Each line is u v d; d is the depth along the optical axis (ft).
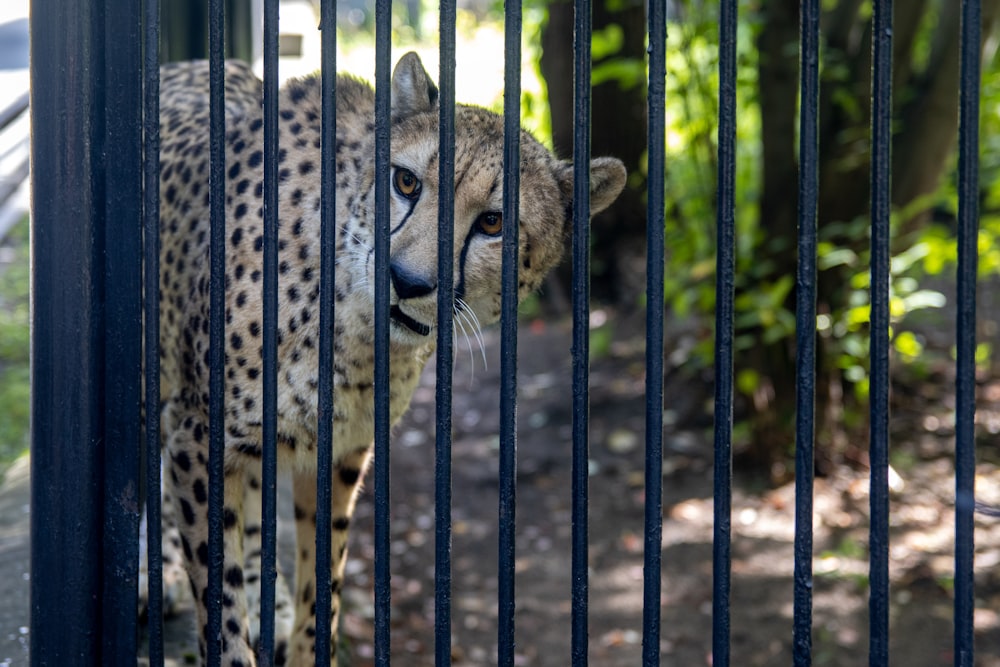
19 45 29.94
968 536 6.39
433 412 28.14
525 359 30.30
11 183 26.55
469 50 50.37
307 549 10.78
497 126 10.30
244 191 10.37
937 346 28.53
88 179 6.57
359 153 10.26
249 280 10.00
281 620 11.58
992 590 19.12
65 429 6.67
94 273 6.66
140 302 6.74
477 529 22.13
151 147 6.60
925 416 25.20
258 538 12.02
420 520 22.53
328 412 6.85
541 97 27.89
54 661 6.82
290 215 10.11
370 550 21.31
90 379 6.69
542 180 10.64
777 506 22.33
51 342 6.63
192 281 10.81
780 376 23.18
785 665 17.22
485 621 18.80
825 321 22.50
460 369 29.91
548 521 22.49
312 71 11.28
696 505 22.41
